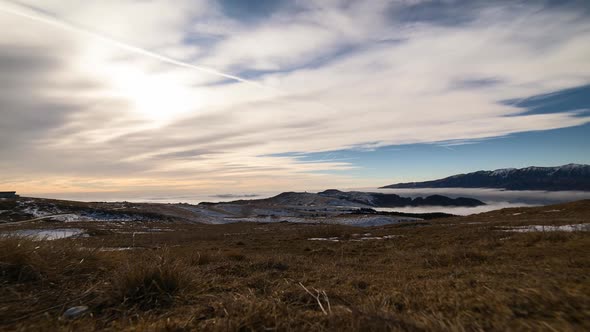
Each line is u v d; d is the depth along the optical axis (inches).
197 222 2893.7
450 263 327.6
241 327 120.0
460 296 149.1
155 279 171.2
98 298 156.7
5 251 184.5
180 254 363.9
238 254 394.6
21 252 186.4
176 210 3425.2
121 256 257.3
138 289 162.1
